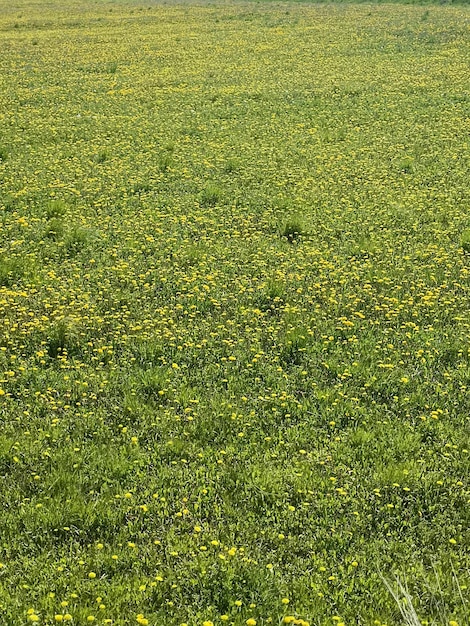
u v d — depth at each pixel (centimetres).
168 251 1353
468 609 622
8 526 707
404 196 1656
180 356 1009
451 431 860
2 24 5088
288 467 801
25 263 1284
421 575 660
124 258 1330
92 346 1033
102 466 795
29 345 1026
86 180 1752
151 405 905
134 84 2969
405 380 951
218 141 2128
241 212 1575
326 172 1836
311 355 1018
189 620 614
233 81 3014
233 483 777
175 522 727
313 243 1410
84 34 4562
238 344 1039
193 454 820
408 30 4178
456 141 2075
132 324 1080
